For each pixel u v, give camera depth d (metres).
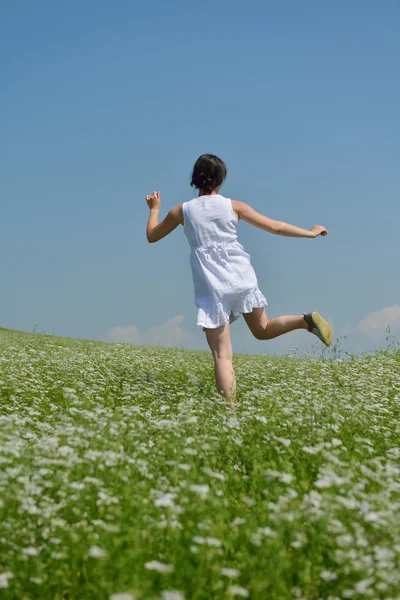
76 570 3.02
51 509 3.30
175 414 6.33
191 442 4.70
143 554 3.04
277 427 5.37
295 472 4.43
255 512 3.65
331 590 2.89
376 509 3.36
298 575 3.00
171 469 4.27
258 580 2.80
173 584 2.88
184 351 16.67
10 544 3.02
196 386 7.89
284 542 3.25
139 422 5.29
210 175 6.31
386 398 7.76
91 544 3.07
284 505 3.38
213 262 6.14
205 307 6.14
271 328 6.43
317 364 10.48
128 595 2.54
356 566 2.88
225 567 3.04
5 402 7.21
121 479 3.84
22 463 3.86
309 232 6.44
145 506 3.44
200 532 3.16
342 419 5.96
